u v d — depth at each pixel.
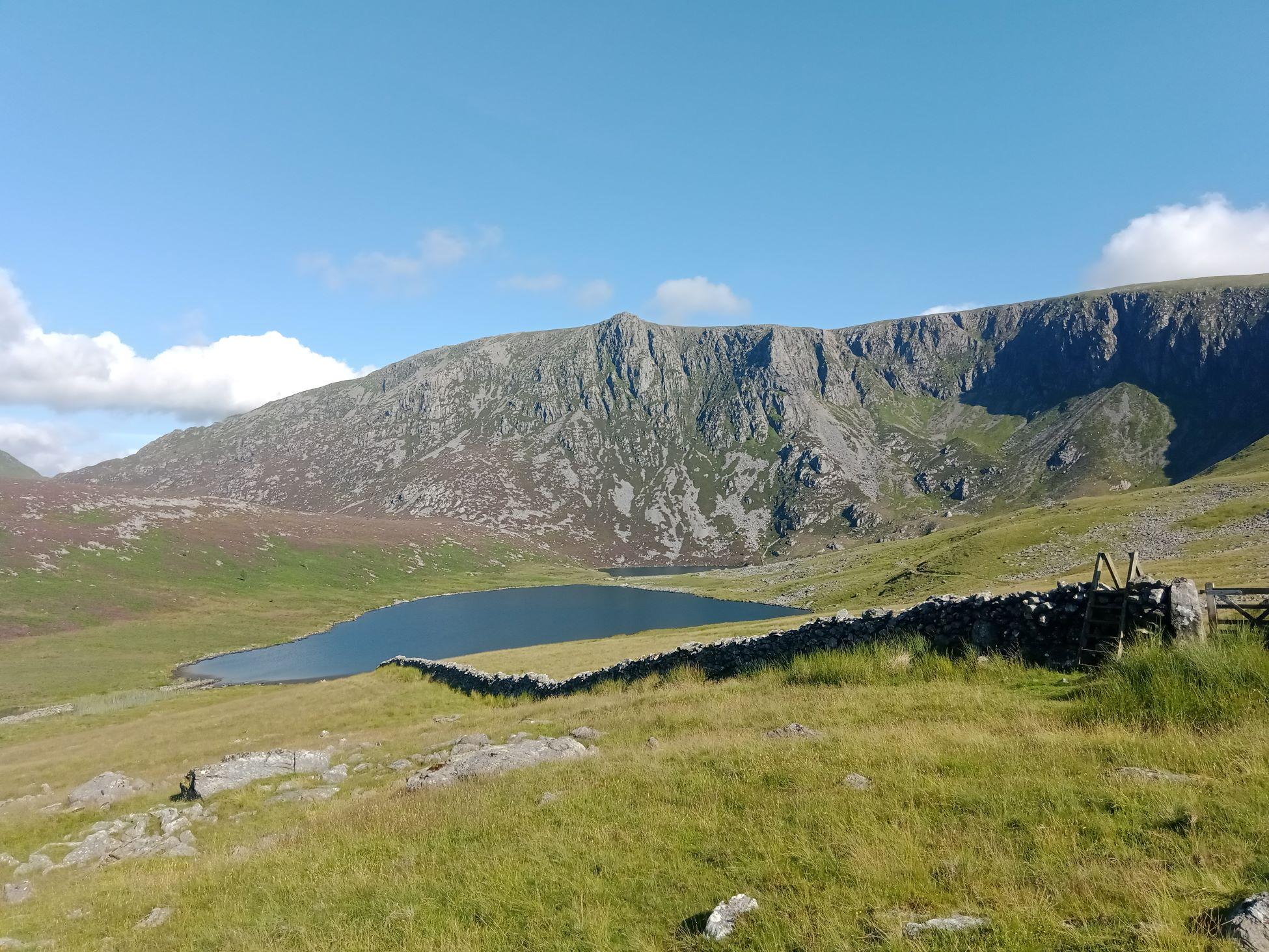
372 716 39.53
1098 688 14.91
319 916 9.16
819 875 7.66
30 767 36.69
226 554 176.50
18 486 172.50
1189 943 5.33
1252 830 7.17
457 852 10.45
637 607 167.62
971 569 116.00
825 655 23.52
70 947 10.64
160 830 18.88
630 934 7.14
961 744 11.87
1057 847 7.45
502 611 163.50
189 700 69.31
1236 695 12.54
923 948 5.79
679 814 10.34
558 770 14.45
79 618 122.69
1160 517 114.69
